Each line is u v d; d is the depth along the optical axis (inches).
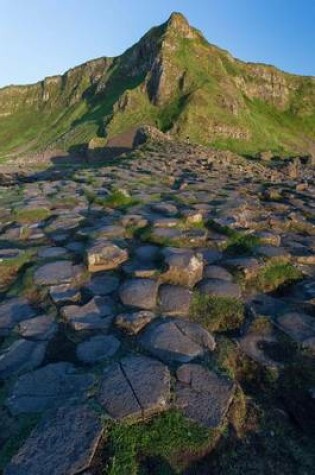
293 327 174.2
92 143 2596.0
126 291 200.2
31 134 4894.2
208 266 235.9
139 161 885.2
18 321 182.1
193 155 1029.8
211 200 413.7
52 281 216.1
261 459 117.8
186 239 276.1
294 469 116.0
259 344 163.9
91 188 499.8
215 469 112.3
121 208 381.7
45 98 5689.0
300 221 340.8
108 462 107.6
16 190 510.3
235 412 128.3
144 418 121.3
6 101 5969.5
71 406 123.9
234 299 195.9
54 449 109.7
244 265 229.1
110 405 123.9
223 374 141.6
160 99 3080.7
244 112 3292.3
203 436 116.6
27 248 278.5
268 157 2121.1
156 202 397.1
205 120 2760.8
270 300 200.1
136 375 138.3
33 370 146.1
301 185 544.4
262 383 148.1
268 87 4623.5
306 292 206.2
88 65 5128.0
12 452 111.1
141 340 161.8
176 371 141.7
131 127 2854.3
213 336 167.8
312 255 251.3
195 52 3503.9
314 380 149.0
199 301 193.5
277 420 132.6
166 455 111.8
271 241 274.8
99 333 168.7
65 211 374.6
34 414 124.6
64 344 162.9
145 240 280.1
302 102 4702.3
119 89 4092.0
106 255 235.3
